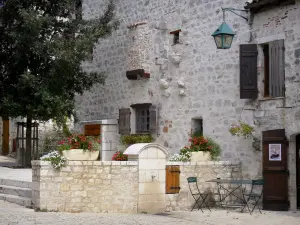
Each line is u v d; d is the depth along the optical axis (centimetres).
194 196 1256
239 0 1395
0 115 1798
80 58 1722
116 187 1148
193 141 1360
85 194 1131
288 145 1248
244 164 1354
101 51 1959
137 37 1739
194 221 1055
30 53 1731
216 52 1462
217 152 1410
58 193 1113
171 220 1051
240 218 1107
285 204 1230
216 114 1451
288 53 1259
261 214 1171
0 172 1594
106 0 1945
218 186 1298
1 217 1012
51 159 1111
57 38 1752
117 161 1153
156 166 1189
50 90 1722
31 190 1227
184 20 1580
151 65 1706
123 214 1118
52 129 2291
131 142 1731
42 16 1681
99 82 1838
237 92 1394
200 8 1526
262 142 1291
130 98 1798
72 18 1866
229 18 1425
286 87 1258
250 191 1323
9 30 1761
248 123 1353
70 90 1828
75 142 1162
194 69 1536
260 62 1339
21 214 1055
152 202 1177
